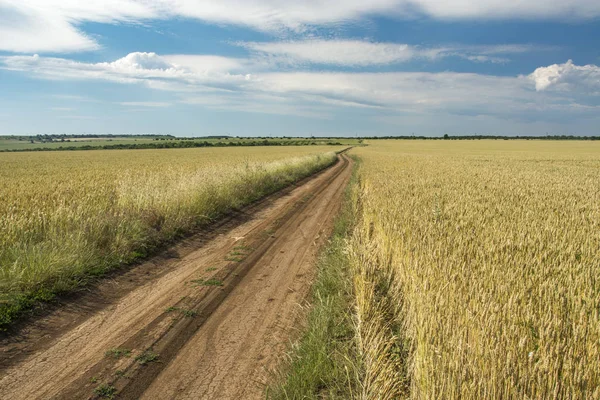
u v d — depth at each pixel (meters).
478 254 6.05
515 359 3.14
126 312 5.63
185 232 10.27
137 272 7.32
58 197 11.22
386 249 6.88
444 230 7.66
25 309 5.38
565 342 3.47
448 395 2.84
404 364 3.96
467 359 3.15
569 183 18.44
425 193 13.59
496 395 2.80
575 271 5.34
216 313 5.71
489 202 11.80
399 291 5.44
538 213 9.84
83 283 6.38
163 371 4.22
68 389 3.83
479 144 132.62
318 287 6.51
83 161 47.50
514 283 4.83
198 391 3.90
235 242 9.83
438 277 4.91
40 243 6.79
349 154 68.44
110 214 9.09
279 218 12.98
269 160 40.50
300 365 4.15
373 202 11.70
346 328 5.00
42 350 4.53
